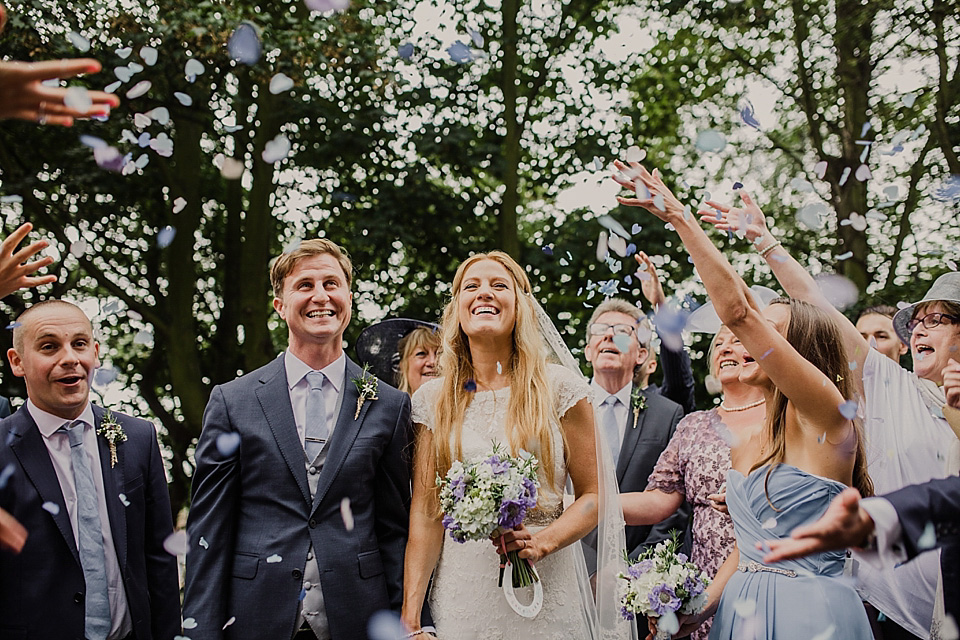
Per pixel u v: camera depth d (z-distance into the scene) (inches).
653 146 449.4
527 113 434.9
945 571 100.7
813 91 379.9
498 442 121.4
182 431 386.0
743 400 141.1
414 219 413.7
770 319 120.8
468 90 421.1
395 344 187.9
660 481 144.2
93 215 385.1
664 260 385.1
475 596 117.6
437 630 119.0
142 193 385.7
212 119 362.6
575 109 449.1
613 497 127.6
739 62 420.2
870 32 343.0
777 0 383.6
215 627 112.2
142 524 133.1
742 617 103.0
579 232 402.3
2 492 122.3
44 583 121.3
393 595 119.0
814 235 371.9
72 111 65.8
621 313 171.5
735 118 424.2
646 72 452.8
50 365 125.7
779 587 102.2
